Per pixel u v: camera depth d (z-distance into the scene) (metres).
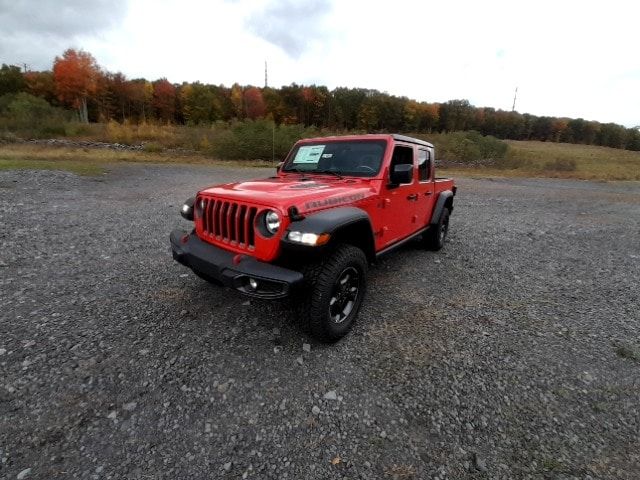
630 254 6.09
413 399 2.43
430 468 1.93
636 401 2.48
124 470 1.86
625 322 3.60
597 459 2.01
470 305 3.86
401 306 3.77
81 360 2.69
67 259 4.78
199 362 2.73
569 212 10.30
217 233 3.06
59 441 2.01
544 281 4.67
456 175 22.17
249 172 16.83
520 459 2.00
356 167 3.78
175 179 13.49
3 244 5.24
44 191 9.69
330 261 2.77
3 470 1.83
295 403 2.36
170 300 3.67
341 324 3.03
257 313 3.45
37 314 3.32
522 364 2.85
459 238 6.76
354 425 2.20
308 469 1.90
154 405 2.30
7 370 2.54
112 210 7.87
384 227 3.78
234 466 1.90
